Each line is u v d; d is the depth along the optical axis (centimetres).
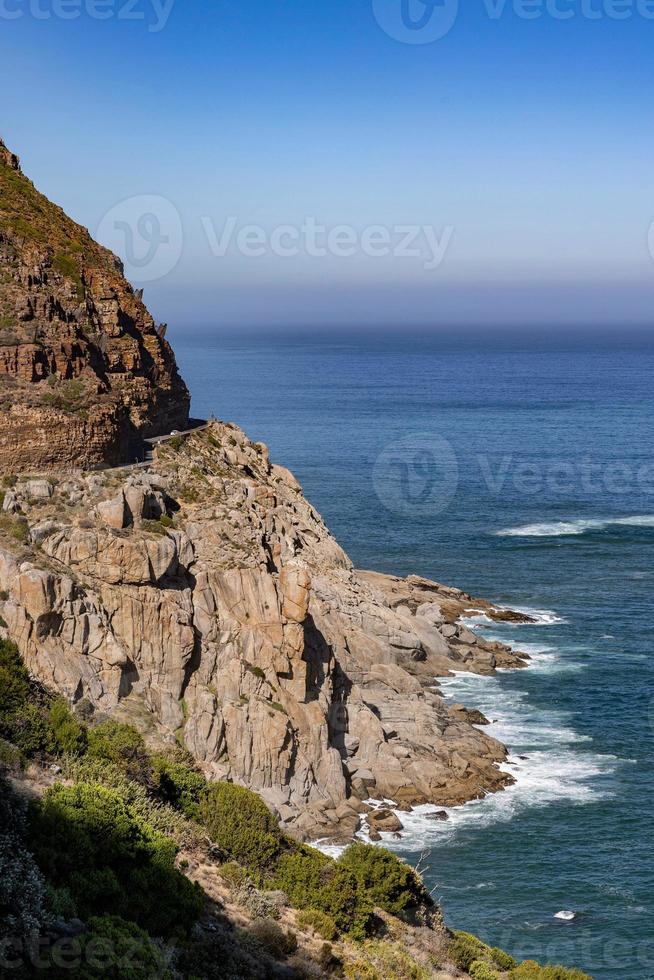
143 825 3897
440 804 6612
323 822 6206
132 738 4925
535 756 7312
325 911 4197
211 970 3275
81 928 3059
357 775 6712
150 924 3347
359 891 4362
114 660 5997
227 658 6431
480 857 6062
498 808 6594
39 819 3441
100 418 7244
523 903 5653
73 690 5809
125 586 6225
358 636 7912
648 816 6538
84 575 6206
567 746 7481
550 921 5512
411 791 6694
